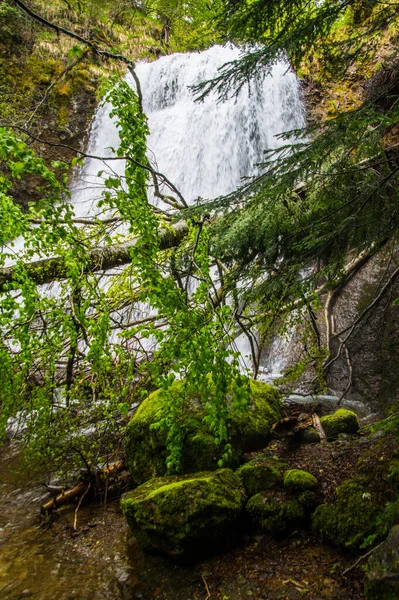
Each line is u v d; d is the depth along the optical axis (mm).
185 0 9836
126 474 4172
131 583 2842
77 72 13055
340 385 6293
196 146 12320
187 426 3695
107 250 4410
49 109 12812
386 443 3150
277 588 2445
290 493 3025
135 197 2928
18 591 2840
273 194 3309
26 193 12086
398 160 3814
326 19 3271
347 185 3555
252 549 2828
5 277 3797
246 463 3496
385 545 2057
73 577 2959
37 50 12781
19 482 4426
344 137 2676
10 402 3119
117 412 4961
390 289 6398
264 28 3721
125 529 3492
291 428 4004
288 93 12062
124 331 2984
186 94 13398
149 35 16406
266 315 4922
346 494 2818
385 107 4641
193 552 2838
